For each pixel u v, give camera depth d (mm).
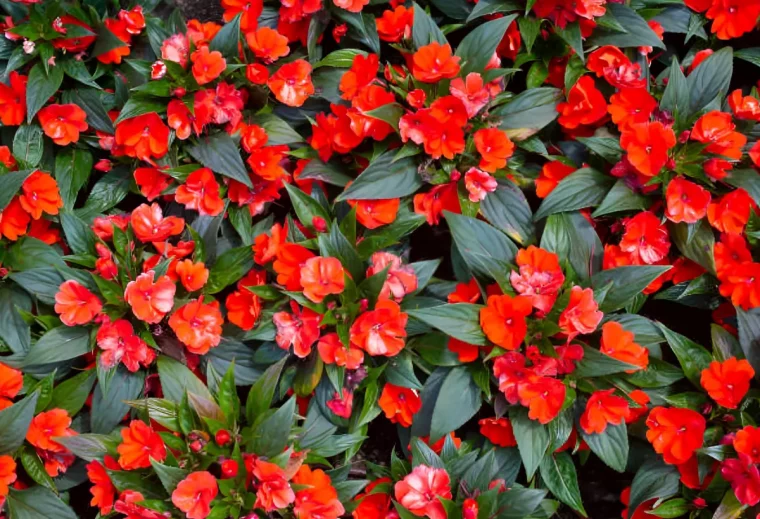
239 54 1698
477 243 1646
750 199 1646
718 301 1695
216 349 1677
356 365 1605
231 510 1565
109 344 1616
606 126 1715
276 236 1646
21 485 1643
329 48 1767
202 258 1670
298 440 1639
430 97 1670
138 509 1565
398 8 1715
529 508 1599
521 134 1688
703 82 1692
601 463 1735
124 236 1658
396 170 1670
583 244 1656
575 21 1693
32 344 1666
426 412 1663
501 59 1758
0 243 1687
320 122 1687
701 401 1635
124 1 1790
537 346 1609
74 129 1715
